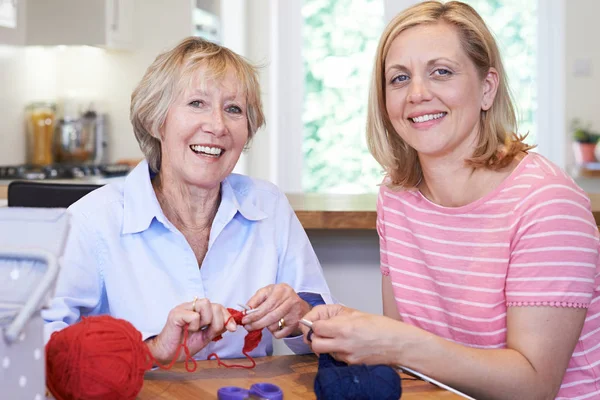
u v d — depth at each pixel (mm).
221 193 1628
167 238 1524
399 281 1551
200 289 1518
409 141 1446
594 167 4734
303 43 5555
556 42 5312
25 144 4141
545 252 1306
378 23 5508
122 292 1481
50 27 3990
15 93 4027
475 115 1415
